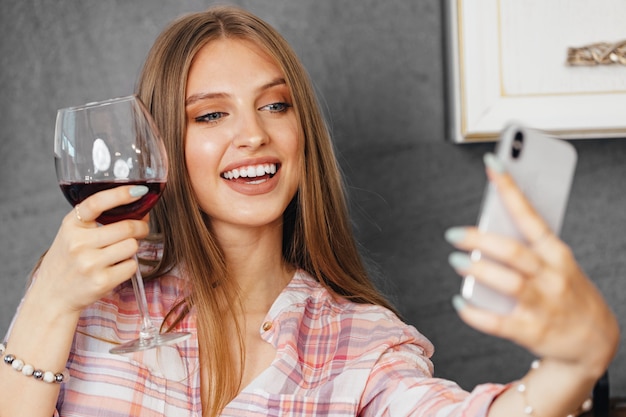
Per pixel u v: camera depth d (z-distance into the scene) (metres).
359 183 2.25
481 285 0.80
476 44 2.11
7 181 2.22
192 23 1.56
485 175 2.26
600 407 1.80
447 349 2.27
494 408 0.98
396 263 2.26
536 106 2.12
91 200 1.19
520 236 0.81
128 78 2.22
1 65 2.21
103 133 1.21
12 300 2.22
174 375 1.47
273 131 1.53
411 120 2.25
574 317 0.79
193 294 1.54
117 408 1.41
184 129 1.52
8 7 2.20
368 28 2.23
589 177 2.27
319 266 1.68
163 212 1.59
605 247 2.27
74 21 2.21
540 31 2.12
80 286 1.22
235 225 1.55
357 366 1.49
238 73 1.51
